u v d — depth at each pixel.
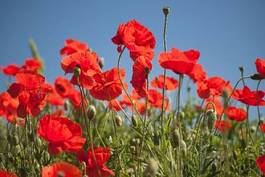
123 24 1.31
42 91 1.35
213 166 1.33
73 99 1.66
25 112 1.33
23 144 1.43
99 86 1.34
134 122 1.35
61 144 1.16
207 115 1.34
